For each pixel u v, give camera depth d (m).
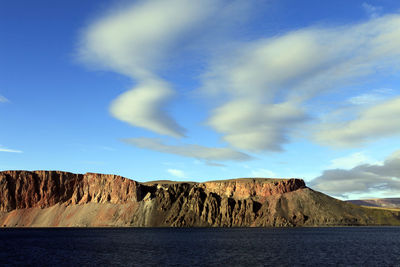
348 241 159.00
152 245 141.12
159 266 86.62
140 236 198.12
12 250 125.88
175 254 110.06
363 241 159.00
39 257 105.69
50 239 177.88
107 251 119.62
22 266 88.94
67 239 177.12
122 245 141.62
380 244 143.62
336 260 96.12
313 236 193.62
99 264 90.44
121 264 90.06
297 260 96.12
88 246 138.25
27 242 159.88
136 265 88.38
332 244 143.88
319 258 100.19
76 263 92.75
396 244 143.38
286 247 131.00
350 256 104.50
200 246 136.00
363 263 90.75
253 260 96.19
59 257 105.00
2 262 95.94
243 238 178.62
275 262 92.69
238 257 102.50
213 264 89.44
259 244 144.00
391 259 97.75
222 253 112.25
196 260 96.31
